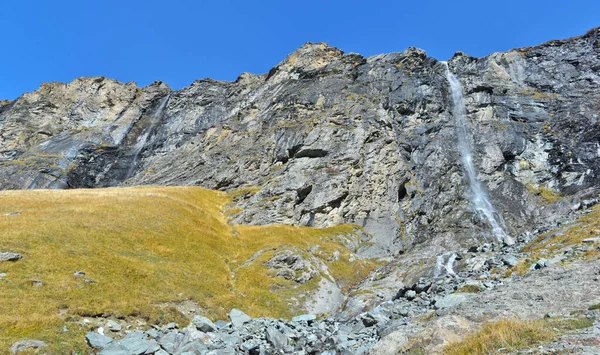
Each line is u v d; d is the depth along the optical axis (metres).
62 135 146.25
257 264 43.47
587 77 96.19
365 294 38.88
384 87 93.94
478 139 86.62
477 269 33.66
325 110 85.88
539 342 13.80
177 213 51.34
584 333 13.84
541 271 24.78
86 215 41.44
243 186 78.62
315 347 23.59
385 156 72.69
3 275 24.94
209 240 47.16
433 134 88.06
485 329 15.80
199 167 94.38
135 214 45.50
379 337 22.98
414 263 45.69
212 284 36.12
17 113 156.50
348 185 66.88
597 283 19.47
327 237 57.41
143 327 24.81
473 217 66.75
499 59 107.44
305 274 42.59
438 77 100.25
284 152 78.62
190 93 159.50
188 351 21.55
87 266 29.56
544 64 104.69
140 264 33.75
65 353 19.62
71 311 23.22
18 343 18.92
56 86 168.50
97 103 163.00
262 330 27.92
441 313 21.69
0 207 42.12
